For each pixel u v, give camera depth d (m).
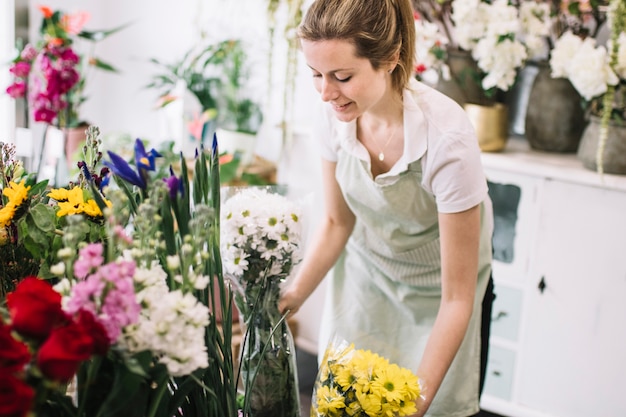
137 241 1.27
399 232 2.09
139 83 4.15
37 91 3.23
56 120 3.52
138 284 1.18
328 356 1.51
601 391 2.99
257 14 3.70
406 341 2.21
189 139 3.55
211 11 3.83
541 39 3.15
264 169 3.49
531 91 3.14
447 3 3.27
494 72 2.96
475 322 2.12
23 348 1.06
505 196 3.05
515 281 3.08
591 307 2.95
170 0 3.95
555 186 2.93
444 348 1.82
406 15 1.73
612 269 2.88
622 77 2.78
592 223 2.88
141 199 1.36
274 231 1.53
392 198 1.96
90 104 4.21
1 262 1.52
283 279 1.59
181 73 3.86
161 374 1.23
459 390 2.12
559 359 3.05
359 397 1.43
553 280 3.00
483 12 2.95
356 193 2.02
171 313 1.17
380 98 1.74
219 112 3.60
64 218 1.53
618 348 2.93
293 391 1.61
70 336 1.07
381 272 2.22
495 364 3.20
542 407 3.13
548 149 3.16
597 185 2.83
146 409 1.29
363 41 1.61
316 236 2.18
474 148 1.82
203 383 1.40
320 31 1.61
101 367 1.25
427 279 2.16
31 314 1.08
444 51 3.12
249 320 1.58
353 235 2.20
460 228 1.83
